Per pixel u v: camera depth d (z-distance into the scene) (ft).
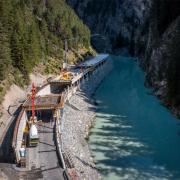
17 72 268.00
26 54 284.82
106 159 195.00
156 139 226.99
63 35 464.65
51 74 333.01
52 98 238.48
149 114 282.36
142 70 528.63
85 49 543.80
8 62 246.68
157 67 383.04
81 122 246.88
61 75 328.08
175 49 319.68
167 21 435.53
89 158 191.72
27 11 414.00
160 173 181.57
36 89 269.64
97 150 206.69
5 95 225.97
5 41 253.24
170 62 317.42
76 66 401.49
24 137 181.57
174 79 291.99
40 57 340.80
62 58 400.26
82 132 230.68
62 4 592.19
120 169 183.83
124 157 198.70
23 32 298.76
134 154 203.41
